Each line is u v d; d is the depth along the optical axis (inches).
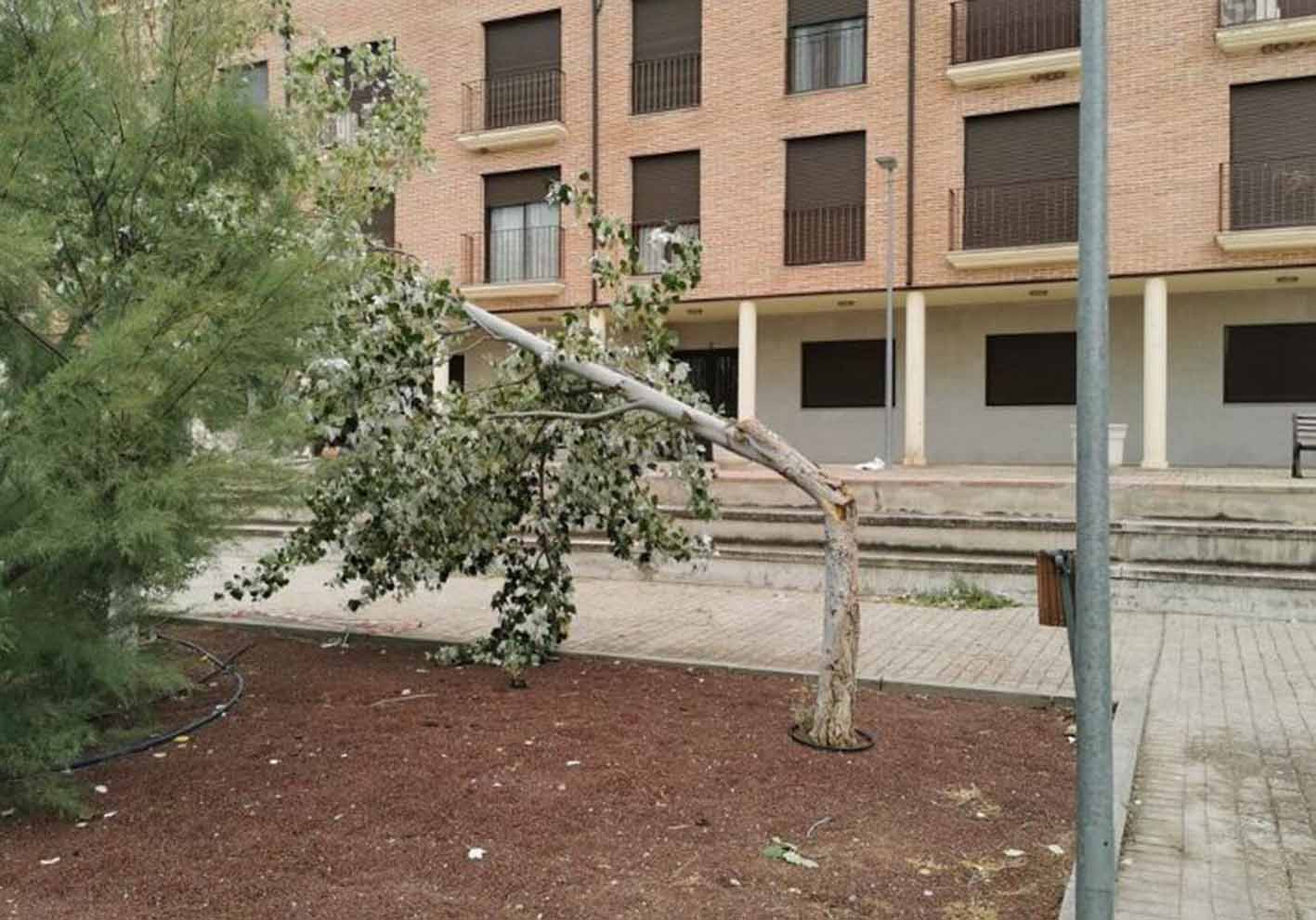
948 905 130.4
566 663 262.4
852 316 738.8
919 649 279.6
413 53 786.2
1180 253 596.4
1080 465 108.4
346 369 217.5
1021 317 695.7
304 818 154.9
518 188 767.7
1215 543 344.8
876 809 161.3
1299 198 578.9
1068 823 157.8
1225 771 188.2
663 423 234.8
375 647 284.5
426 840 146.5
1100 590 107.2
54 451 149.1
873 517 391.2
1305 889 140.9
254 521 219.3
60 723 163.9
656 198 730.8
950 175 653.3
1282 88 583.5
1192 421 653.3
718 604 354.6
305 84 281.0
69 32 180.1
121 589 175.3
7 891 132.5
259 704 220.2
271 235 195.5
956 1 652.1
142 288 177.2
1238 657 275.0
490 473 232.8
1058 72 624.4
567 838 147.3
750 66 699.4
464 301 242.7
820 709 192.1
